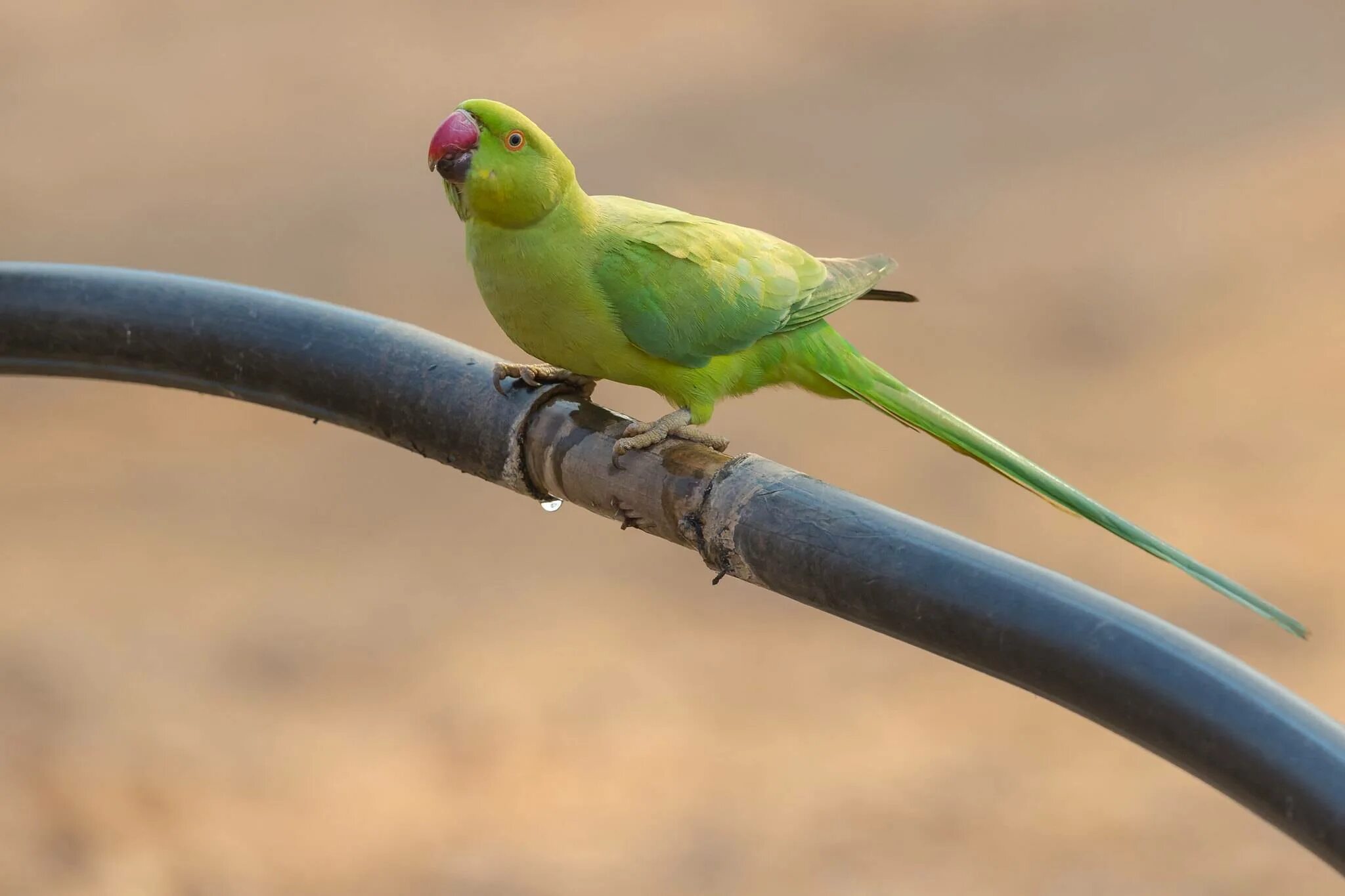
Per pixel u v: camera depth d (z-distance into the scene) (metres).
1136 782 12.58
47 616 14.69
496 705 13.70
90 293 5.24
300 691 13.84
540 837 12.14
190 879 11.55
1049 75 29.08
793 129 27.33
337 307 5.12
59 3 33.09
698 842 12.05
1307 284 21.12
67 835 11.85
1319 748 3.38
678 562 16.03
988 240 23.27
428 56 30.48
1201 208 23.58
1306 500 16.53
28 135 27.36
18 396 19.50
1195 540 15.94
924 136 26.94
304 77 29.58
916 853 11.86
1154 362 19.66
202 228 24.03
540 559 16.05
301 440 18.45
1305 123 26.05
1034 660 3.76
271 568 15.77
